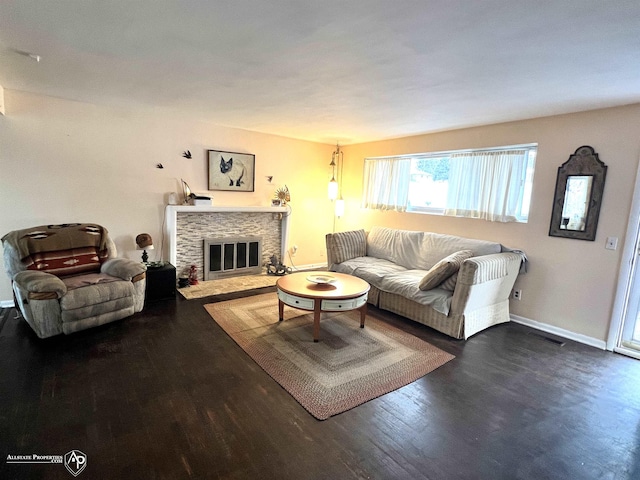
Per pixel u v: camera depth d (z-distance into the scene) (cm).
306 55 212
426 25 168
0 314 335
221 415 201
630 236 296
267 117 403
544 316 354
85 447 171
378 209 538
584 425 204
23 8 163
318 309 297
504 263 336
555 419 209
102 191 391
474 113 341
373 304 409
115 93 325
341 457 172
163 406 207
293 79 260
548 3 143
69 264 329
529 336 335
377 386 237
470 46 191
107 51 217
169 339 297
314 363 264
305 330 326
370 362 270
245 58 221
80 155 372
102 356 264
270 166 527
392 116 368
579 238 325
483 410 215
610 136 303
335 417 203
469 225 416
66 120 360
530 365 276
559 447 185
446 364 272
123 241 412
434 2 146
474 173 406
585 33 170
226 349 282
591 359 290
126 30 186
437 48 195
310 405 212
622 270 302
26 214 350
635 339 305
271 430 190
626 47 184
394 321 362
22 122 337
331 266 469
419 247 442
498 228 388
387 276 388
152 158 420
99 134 381
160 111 398
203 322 336
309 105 335
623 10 147
